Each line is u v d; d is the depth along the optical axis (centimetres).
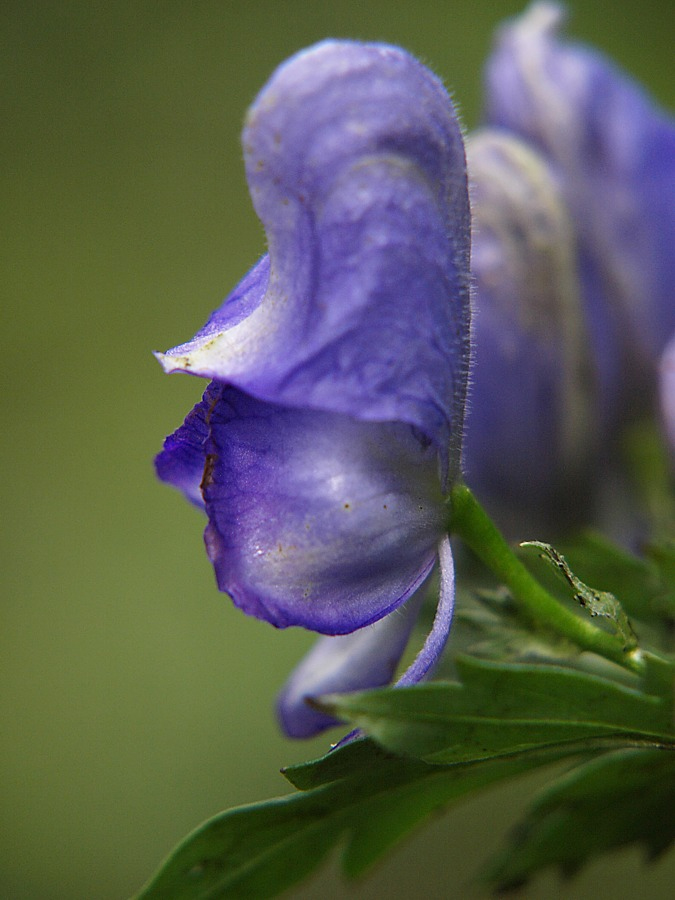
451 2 55
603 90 21
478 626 15
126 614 48
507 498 20
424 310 14
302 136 14
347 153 14
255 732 44
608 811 16
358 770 14
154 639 47
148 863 44
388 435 14
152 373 53
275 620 14
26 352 53
